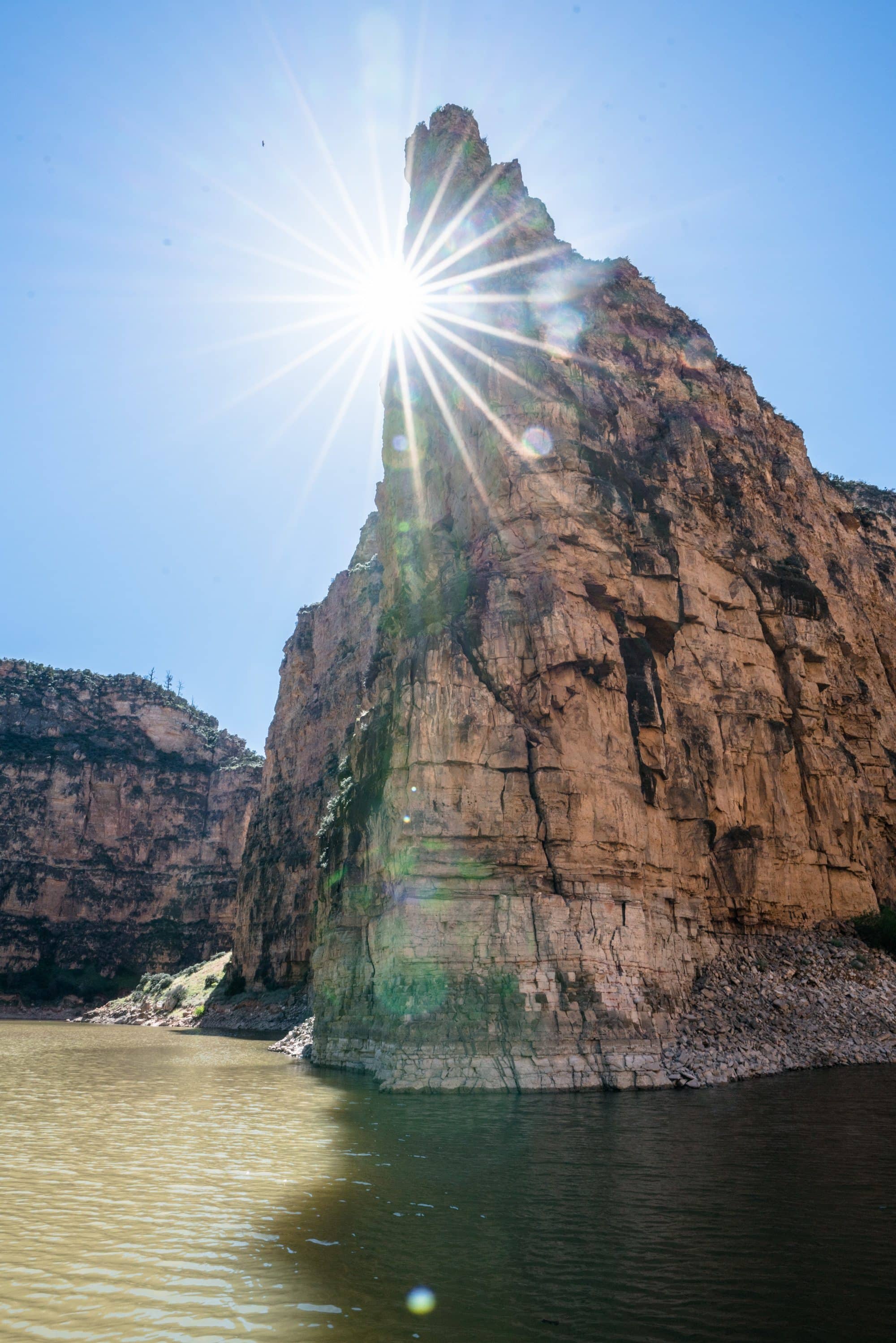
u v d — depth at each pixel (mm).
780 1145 16969
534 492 31672
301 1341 8969
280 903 86250
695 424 42906
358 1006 33750
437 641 29594
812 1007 31891
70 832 155375
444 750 28016
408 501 39594
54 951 146125
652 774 31328
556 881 27141
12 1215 13438
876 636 51062
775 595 41469
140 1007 104062
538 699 28812
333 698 85625
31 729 165375
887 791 44344
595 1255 11195
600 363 41000
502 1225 12438
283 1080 31531
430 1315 9570
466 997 25781
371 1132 19188
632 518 34531
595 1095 23500
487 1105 22281
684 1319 9344
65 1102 26328
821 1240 11578
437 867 27062
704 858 33469
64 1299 10133
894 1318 9328
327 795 80938
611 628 31734
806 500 48094
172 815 163500
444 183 41312
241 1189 14922
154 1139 19656
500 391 33812
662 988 28422
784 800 37938
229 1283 10578
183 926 153375
